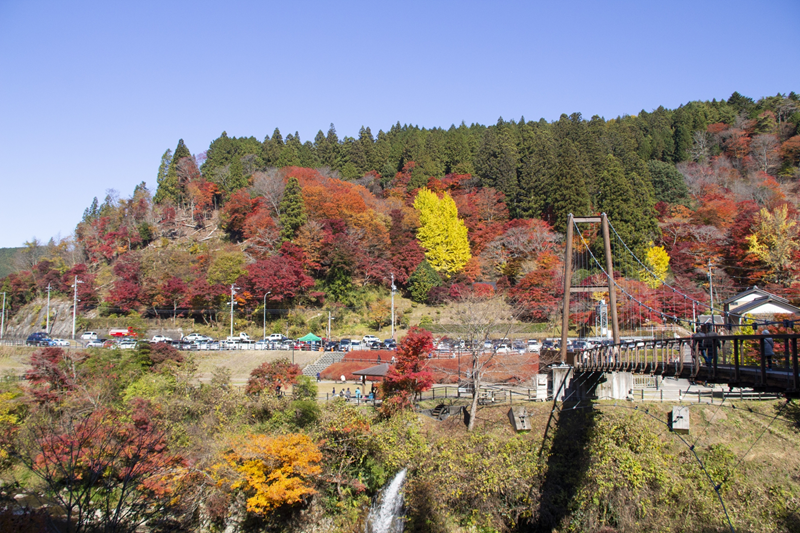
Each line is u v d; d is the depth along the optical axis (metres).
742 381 16.23
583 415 28.41
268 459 24.58
